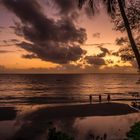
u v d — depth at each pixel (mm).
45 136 22703
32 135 23109
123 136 20406
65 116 33875
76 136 21609
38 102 63531
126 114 35188
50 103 59312
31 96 83438
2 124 28891
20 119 32344
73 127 26156
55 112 36688
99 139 20234
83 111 37188
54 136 9500
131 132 11383
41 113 36125
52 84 168375
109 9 13336
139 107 40469
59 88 127625
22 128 26531
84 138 20844
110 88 133125
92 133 22703
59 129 25219
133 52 13781
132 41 13086
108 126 26031
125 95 88562
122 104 42750
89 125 27141
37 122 30156
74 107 40312
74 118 32344
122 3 13047
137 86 154500
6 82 195375
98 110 37938
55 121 30453
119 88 133750
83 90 115562
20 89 120188
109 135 21172
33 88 127250
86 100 64000
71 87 136750
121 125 26516
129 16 13148
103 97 77188
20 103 61562
